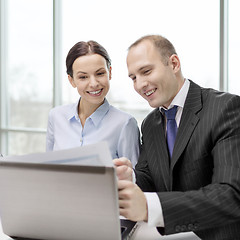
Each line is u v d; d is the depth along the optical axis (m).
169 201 0.87
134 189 0.83
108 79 1.59
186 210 0.87
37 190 0.80
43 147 3.73
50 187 0.79
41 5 3.60
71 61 1.56
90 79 1.54
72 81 1.64
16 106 3.91
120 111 1.71
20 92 3.86
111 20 3.22
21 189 0.82
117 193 0.75
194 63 2.90
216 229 1.03
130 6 3.13
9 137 3.92
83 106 1.70
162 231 0.94
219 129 1.06
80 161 0.76
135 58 1.14
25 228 0.89
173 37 2.96
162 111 1.29
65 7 3.44
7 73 3.91
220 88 2.81
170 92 1.17
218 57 2.81
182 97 1.21
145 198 0.86
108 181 0.73
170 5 2.96
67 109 1.79
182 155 1.14
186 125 1.15
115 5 3.20
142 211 0.84
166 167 1.20
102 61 1.54
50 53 3.61
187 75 2.93
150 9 3.04
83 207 0.78
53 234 0.87
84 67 1.52
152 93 1.16
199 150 1.11
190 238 1.00
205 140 1.09
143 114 3.16
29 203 0.83
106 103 1.70
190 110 1.16
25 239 0.93
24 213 0.86
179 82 1.22
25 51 3.77
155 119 1.33
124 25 3.17
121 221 1.06
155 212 0.85
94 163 0.76
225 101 1.11
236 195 0.90
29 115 3.83
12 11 3.80
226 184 0.92
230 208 0.89
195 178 1.13
